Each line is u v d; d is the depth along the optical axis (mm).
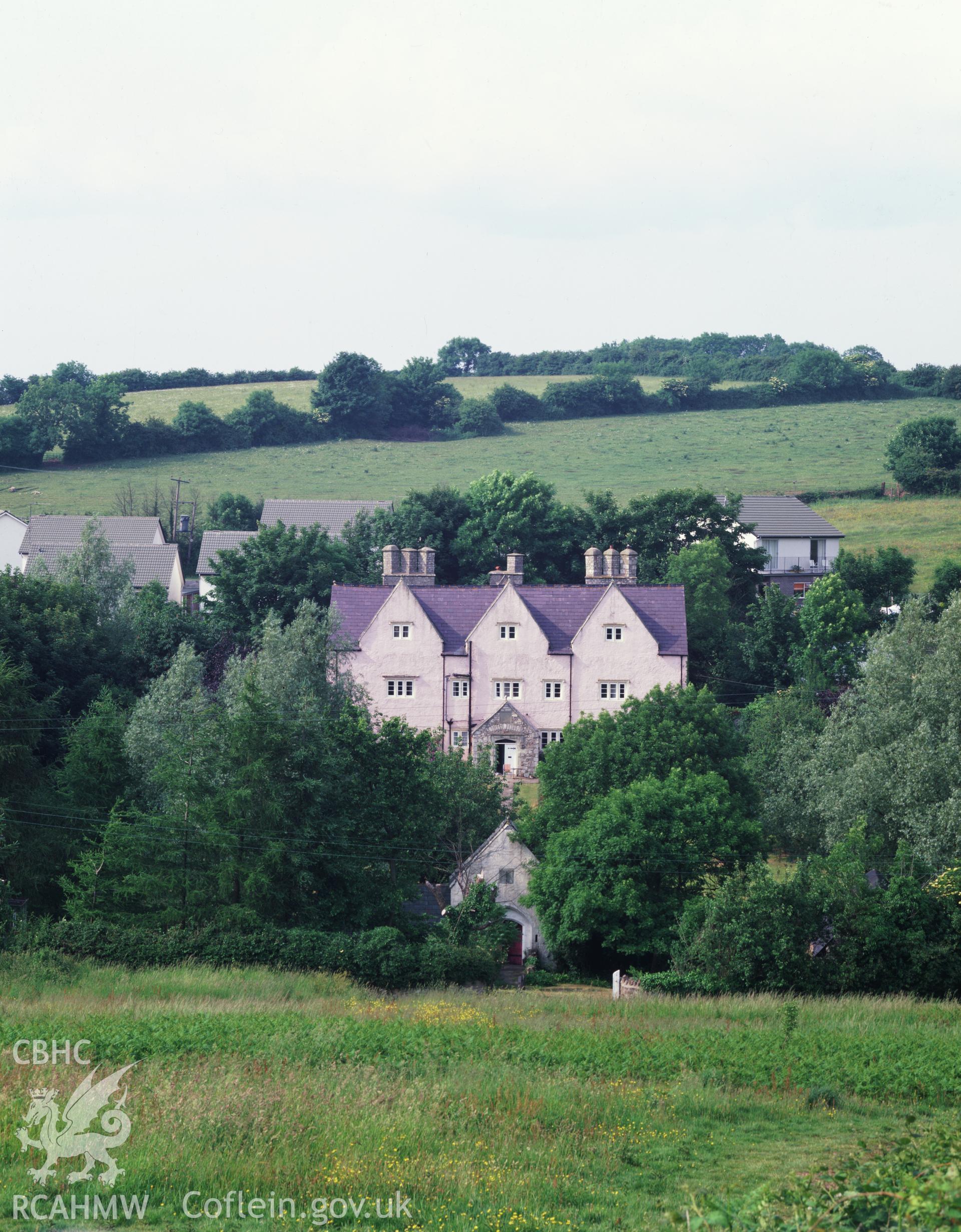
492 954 140625
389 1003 113438
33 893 152250
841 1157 63844
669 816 142125
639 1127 69438
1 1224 50719
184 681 175250
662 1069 85062
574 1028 98188
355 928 141875
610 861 138375
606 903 135750
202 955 130125
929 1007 113438
